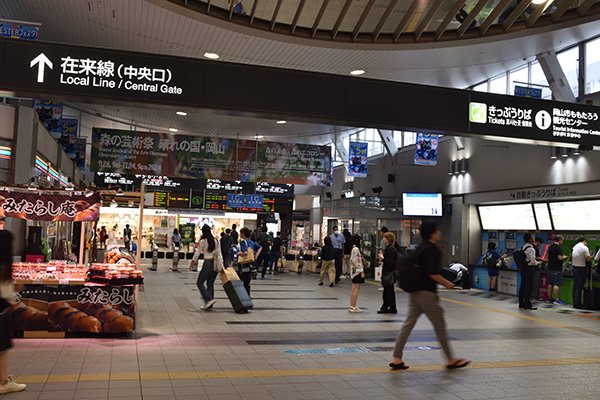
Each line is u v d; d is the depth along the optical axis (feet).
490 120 28.91
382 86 27.58
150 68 24.68
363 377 20.30
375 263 65.72
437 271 21.20
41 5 38.52
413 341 27.76
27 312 25.23
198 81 25.21
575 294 43.55
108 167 60.39
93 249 33.45
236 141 63.31
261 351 24.32
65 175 61.87
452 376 20.74
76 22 40.91
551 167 48.21
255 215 91.71
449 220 62.44
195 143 62.34
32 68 23.44
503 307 43.16
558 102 30.19
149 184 85.46
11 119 37.88
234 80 25.64
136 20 38.50
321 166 65.21
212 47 42.45
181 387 18.19
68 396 16.75
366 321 33.86
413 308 21.58
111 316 25.93
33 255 38.47
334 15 34.55
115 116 71.15
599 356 25.11
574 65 45.14
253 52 43.11
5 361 16.98
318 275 71.20
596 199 45.50
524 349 26.48
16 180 37.68
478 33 29.76
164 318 32.63
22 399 16.33
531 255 42.47
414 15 33.68
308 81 26.61
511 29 29.40
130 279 26.11
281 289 51.96
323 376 20.27
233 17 29.09
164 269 74.59
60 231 59.21
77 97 23.89
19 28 35.50
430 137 56.95
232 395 17.53
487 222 59.06
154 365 21.02
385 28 36.11
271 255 72.02
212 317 33.60
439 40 30.35
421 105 27.96
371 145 81.15
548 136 29.76
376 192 73.97
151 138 61.41
